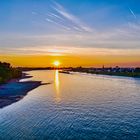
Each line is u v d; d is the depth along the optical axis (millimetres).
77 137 21562
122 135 22078
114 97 48500
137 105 38594
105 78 133375
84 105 38188
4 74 94562
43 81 100625
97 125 25594
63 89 65062
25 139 20953
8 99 41938
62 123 26406
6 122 26422
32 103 38938
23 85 71438
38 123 26281
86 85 80375
